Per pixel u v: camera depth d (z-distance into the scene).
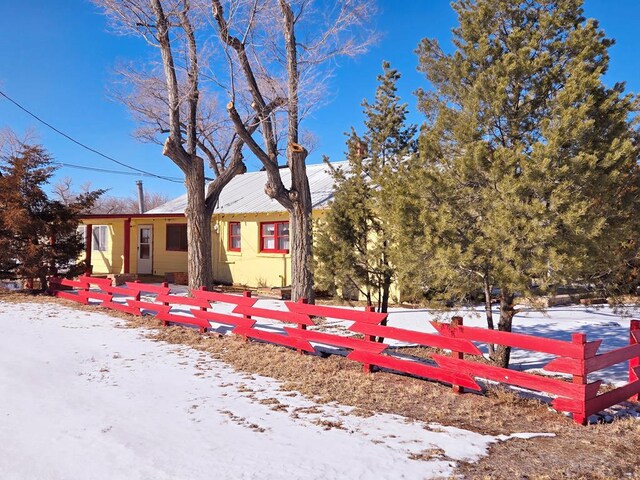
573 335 5.43
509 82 6.56
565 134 5.65
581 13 6.68
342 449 4.66
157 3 14.14
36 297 16.56
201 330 10.53
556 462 4.40
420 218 6.31
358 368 7.75
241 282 20.62
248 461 4.37
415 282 6.75
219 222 21.72
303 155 13.17
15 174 17.03
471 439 4.94
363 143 10.68
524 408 5.95
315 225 9.79
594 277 6.36
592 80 5.79
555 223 5.46
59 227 17.53
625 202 6.01
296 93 13.17
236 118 12.33
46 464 4.27
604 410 5.95
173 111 14.66
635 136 6.55
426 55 7.41
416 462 4.37
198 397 6.37
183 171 15.31
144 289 12.53
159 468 4.21
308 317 8.43
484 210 6.32
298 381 7.09
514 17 6.93
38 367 7.63
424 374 6.79
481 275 6.41
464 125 6.52
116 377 7.30
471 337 6.34
